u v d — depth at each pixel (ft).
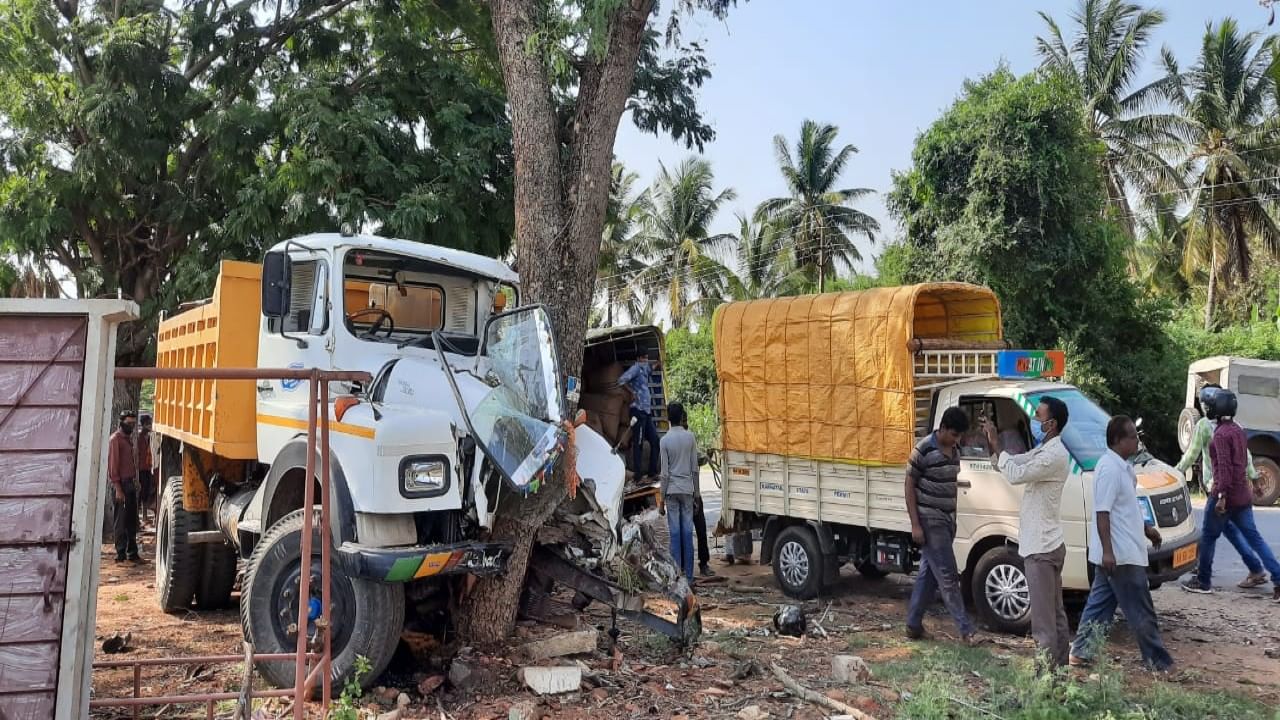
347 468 17.22
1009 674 19.90
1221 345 75.77
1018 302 66.28
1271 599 29.07
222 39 50.93
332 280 20.18
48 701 11.71
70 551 11.96
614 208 69.67
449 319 22.24
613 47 20.85
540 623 22.40
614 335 36.63
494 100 49.55
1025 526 20.47
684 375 99.60
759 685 19.45
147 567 37.47
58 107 48.57
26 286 55.47
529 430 17.52
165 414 30.76
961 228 65.98
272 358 21.52
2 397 12.07
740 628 24.95
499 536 18.71
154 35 47.70
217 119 45.16
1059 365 28.19
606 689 18.74
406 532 17.04
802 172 125.49
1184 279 106.22
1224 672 21.09
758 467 32.17
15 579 11.81
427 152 47.44
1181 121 91.25
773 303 32.04
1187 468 31.22
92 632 12.20
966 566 25.70
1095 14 94.22
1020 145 64.13
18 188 48.16
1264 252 94.99
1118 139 94.32
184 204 49.55
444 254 21.99
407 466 16.83
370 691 17.83
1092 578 23.36
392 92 48.96
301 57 52.85
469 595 20.25
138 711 16.66
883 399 27.66
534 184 20.67
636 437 34.65
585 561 20.20
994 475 25.07
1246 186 89.81
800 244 125.80
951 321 31.60
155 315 50.44
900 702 18.48
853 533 29.53
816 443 29.73
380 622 17.20
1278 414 55.77
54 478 12.07
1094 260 66.90
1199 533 25.30
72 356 12.33
